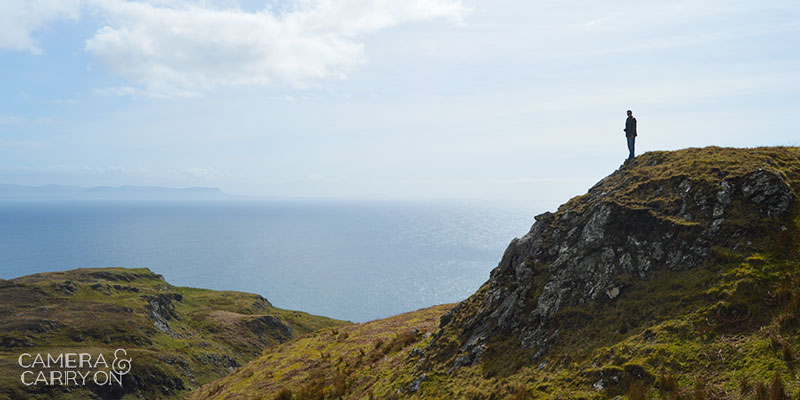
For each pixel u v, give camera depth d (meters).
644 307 19.27
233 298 163.62
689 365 15.26
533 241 27.92
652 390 15.03
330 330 55.56
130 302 108.75
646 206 24.33
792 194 20.72
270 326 127.75
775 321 15.33
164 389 73.69
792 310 15.20
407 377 25.39
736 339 15.46
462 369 22.64
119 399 66.19
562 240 26.41
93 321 93.19
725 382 14.03
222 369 92.44
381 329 45.84
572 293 22.55
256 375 41.09
